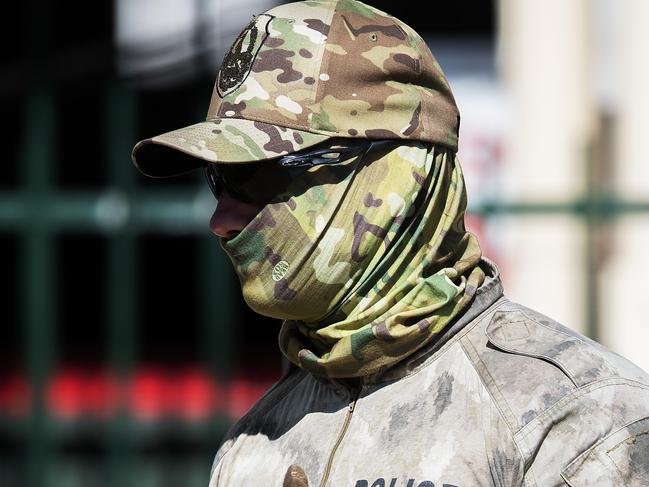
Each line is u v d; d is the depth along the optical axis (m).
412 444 4.47
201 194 12.63
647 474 4.25
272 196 4.87
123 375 12.73
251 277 4.95
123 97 12.62
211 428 12.70
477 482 4.30
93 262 12.93
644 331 11.99
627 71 12.27
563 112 12.30
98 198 12.66
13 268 13.49
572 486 4.19
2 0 12.73
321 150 4.82
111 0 12.66
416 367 4.68
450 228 4.88
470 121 12.34
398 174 4.82
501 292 4.86
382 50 4.92
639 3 12.22
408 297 4.71
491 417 4.38
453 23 12.33
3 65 12.73
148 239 12.69
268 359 12.70
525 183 12.23
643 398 4.35
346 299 4.82
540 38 12.33
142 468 12.73
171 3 12.52
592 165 12.22
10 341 13.42
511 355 4.51
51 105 12.71
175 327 12.77
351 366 4.71
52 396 12.88
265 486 4.90
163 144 4.82
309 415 4.97
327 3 5.04
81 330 12.98
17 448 12.95
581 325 12.09
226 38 12.45
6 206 12.70
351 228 4.80
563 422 4.28
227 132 4.84
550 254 12.12
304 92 4.85
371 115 4.85
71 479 12.82
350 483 4.53
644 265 12.03
